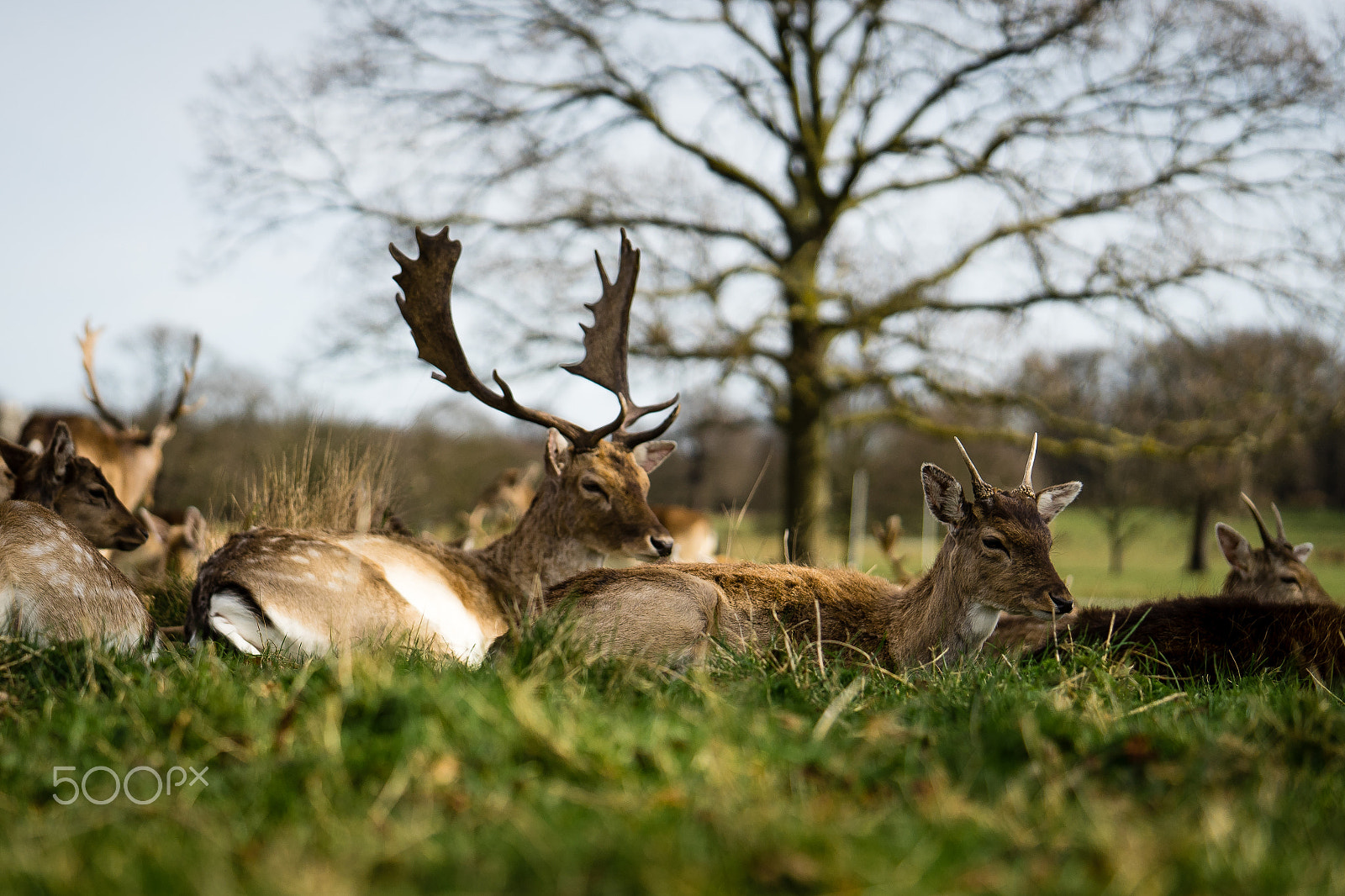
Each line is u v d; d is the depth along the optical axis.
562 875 1.83
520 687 2.84
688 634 4.29
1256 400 15.52
